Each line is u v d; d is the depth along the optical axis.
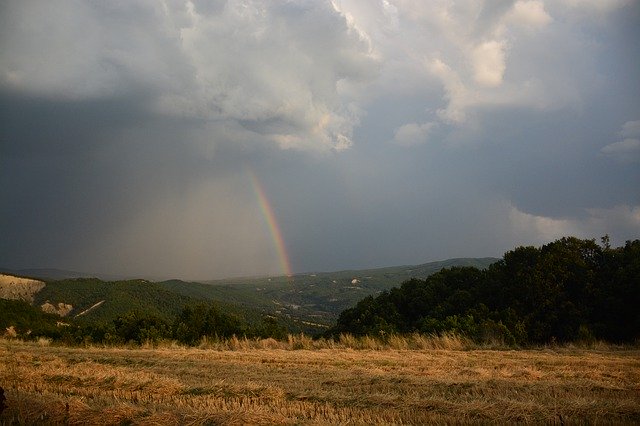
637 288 28.50
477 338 27.39
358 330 38.38
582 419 9.77
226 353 23.34
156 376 15.16
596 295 30.50
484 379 14.36
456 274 42.16
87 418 10.59
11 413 10.85
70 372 15.94
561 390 12.42
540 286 31.64
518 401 10.87
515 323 29.59
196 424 9.97
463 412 10.27
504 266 38.62
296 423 9.70
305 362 19.38
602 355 20.97
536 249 36.62
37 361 20.05
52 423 10.47
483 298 35.75
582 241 35.22
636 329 27.95
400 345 26.00
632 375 14.99
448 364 18.17
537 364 17.78
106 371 16.38
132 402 12.03
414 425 9.59
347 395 12.13
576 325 29.52
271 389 12.71
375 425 9.48
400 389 13.08
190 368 17.98
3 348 25.81
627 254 32.88
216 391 12.93
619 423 9.47
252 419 9.88
